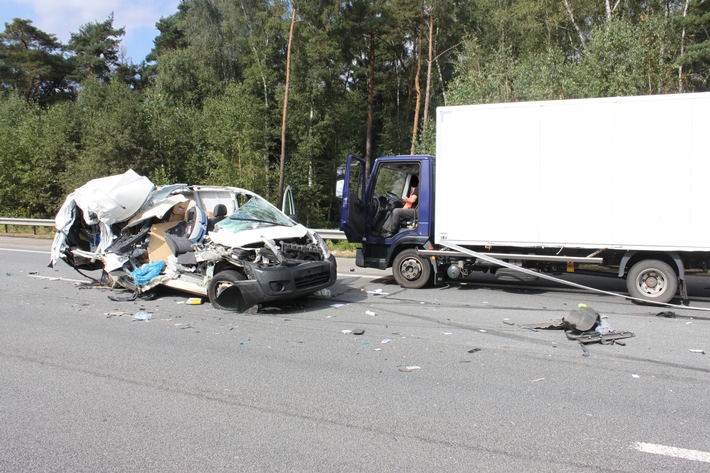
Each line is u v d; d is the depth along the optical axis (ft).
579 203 26.91
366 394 15.10
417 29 115.44
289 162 116.88
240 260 25.30
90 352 19.34
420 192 31.07
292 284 24.66
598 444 11.85
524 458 11.25
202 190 33.30
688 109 24.84
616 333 20.75
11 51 168.55
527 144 27.71
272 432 12.70
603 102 26.21
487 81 65.77
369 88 123.54
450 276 30.37
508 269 29.55
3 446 12.07
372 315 24.86
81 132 101.71
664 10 80.64
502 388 15.40
